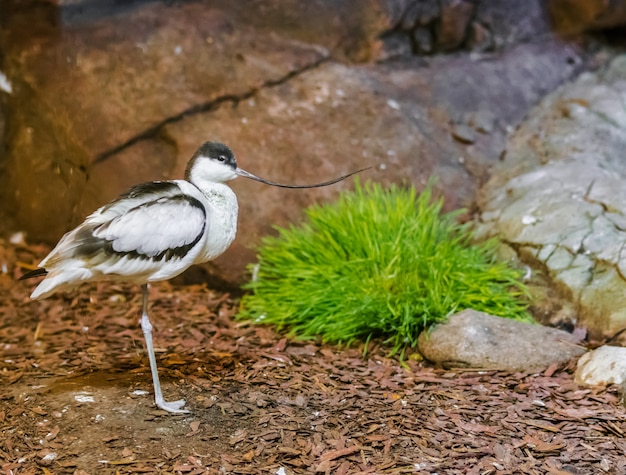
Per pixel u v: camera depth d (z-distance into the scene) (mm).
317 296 8625
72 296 9633
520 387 7230
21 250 11258
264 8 11648
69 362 7777
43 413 6562
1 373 7488
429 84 11648
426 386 7320
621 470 5918
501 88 11844
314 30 11773
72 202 10836
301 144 10508
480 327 7883
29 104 11117
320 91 11180
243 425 6461
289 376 7453
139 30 11125
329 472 5824
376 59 11836
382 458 6031
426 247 8891
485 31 12359
